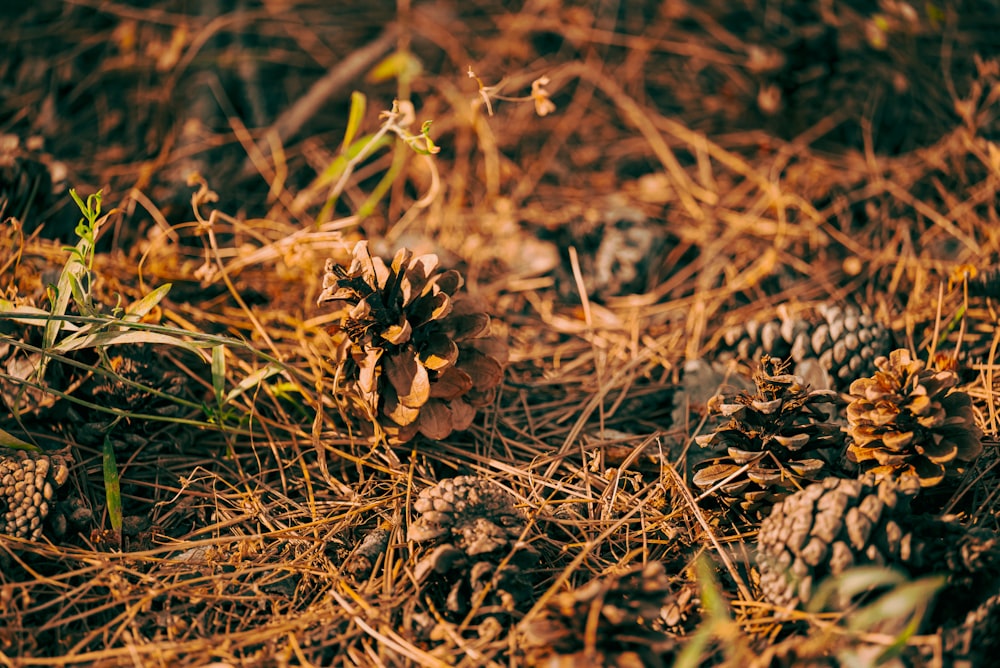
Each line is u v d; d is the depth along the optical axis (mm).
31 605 491
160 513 529
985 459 530
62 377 543
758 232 665
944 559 472
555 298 635
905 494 477
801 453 508
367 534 516
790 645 456
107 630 479
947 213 661
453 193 692
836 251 651
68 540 512
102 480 536
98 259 607
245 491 539
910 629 445
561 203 686
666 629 483
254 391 570
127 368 542
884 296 623
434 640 478
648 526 515
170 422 555
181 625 484
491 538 482
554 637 455
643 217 662
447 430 538
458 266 643
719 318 619
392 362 531
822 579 471
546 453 554
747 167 700
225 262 634
